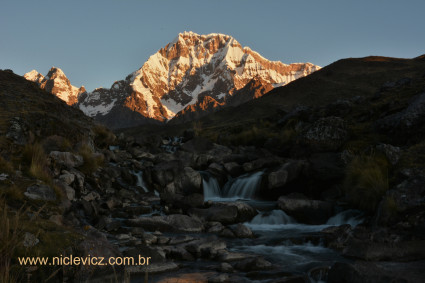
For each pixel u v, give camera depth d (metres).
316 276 6.38
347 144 17.17
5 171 8.43
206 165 19.61
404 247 7.01
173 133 87.50
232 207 11.39
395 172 11.16
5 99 13.97
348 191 12.27
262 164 17.80
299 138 19.28
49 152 12.16
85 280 5.27
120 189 13.99
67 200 8.85
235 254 7.43
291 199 12.22
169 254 7.46
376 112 20.50
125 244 7.93
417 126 14.56
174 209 12.35
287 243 8.84
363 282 5.34
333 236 8.90
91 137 16.55
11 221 5.61
